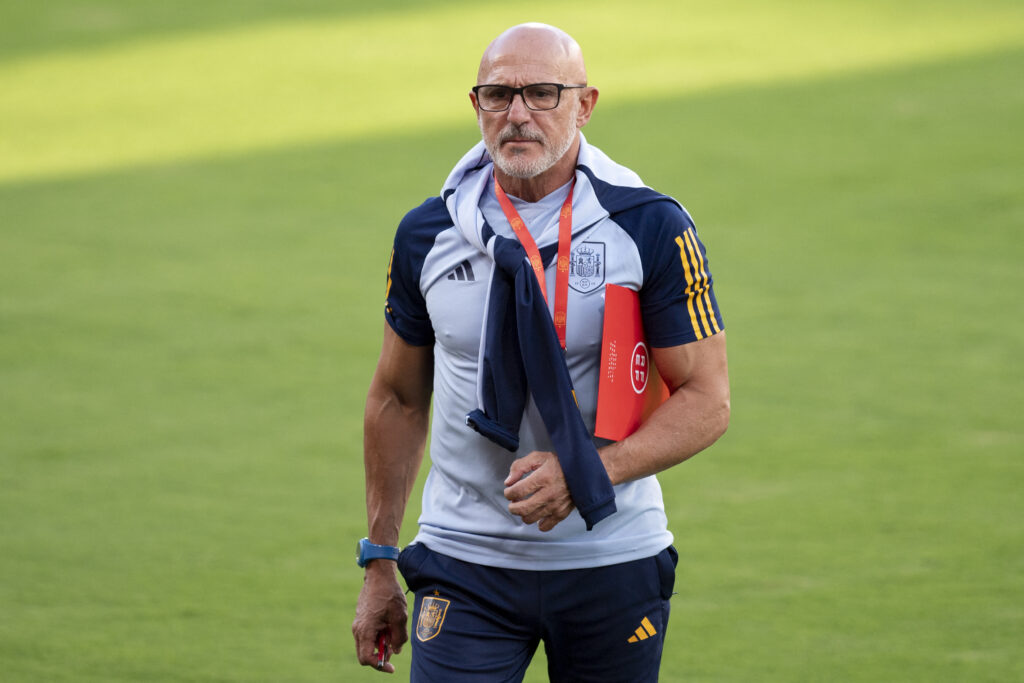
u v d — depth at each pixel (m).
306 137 46.97
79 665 14.16
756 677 13.55
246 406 23.78
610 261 8.60
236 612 15.70
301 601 16.05
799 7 64.44
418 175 41.66
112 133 48.88
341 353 26.64
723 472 19.89
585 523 8.67
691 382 8.75
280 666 14.24
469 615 9.04
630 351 8.62
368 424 9.77
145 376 25.47
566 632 9.05
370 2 71.19
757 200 37.00
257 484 20.17
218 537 18.11
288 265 33.03
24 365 26.19
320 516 18.89
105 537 18.09
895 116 45.00
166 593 16.23
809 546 17.09
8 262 33.84
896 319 27.23
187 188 41.16
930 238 32.91
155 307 29.88
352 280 31.66
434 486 9.42
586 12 66.25
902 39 56.88
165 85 55.78
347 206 38.66
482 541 8.98
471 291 8.82
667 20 63.38
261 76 56.41
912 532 17.36
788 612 15.19
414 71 56.16
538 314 8.34
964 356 24.88
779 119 45.62
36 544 17.84
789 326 27.08
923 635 14.42
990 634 14.37
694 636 14.61
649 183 39.06
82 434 22.41
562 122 8.50
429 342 9.50
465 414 8.95
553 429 8.35
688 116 46.62
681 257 8.62
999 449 20.31
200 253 34.31
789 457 20.38
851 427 21.55
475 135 46.09
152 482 20.25
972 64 51.38
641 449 8.56
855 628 14.66
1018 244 32.12
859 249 32.34
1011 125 42.78
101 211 38.88
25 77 57.94
